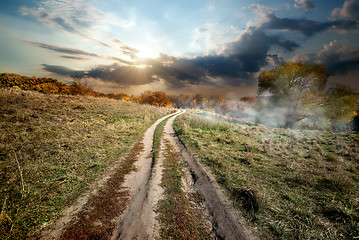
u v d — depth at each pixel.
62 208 4.64
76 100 26.09
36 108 16.62
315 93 23.06
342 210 4.37
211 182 6.45
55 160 7.58
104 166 7.73
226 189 5.93
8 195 4.84
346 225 3.96
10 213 4.14
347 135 15.20
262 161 8.69
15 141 8.82
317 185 6.04
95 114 19.75
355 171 7.29
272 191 5.67
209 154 9.74
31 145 8.64
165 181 6.58
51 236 3.65
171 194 5.65
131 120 20.53
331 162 8.52
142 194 5.64
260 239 3.71
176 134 16.25
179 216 4.56
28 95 21.16
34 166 6.72
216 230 4.07
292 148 11.27
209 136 14.55
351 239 3.54
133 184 6.38
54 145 9.24
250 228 4.05
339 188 5.70
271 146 11.69
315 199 5.17
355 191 5.51
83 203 4.96
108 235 3.80
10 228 3.62
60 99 24.00
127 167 7.92
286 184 6.21
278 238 3.71
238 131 17.30
